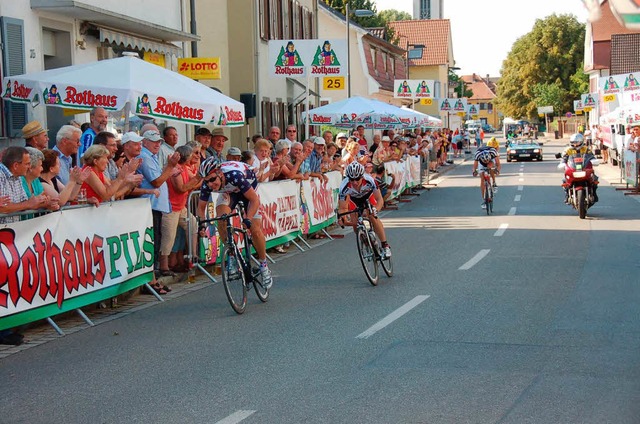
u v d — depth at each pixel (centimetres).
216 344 722
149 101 1038
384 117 2322
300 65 1878
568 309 837
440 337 723
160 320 839
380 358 654
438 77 7969
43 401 565
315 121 2348
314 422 502
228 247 855
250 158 1262
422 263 1187
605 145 4112
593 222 1691
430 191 2753
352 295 948
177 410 535
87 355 697
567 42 8856
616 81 3350
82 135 1059
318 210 1543
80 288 818
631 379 581
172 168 969
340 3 6291
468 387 568
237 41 2636
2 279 710
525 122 9638
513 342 698
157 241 1021
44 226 766
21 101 1120
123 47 1644
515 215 1881
